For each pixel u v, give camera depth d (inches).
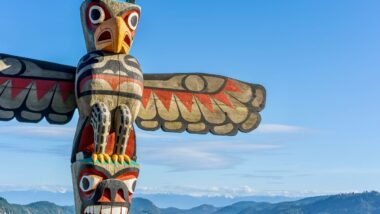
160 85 448.8
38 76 402.6
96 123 373.1
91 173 365.1
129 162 379.2
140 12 424.5
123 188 366.9
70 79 410.0
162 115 440.5
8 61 398.3
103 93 385.7
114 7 410.0
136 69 402.9
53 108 402.6
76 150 385.1
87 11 415.2
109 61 396.5
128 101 392.8
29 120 395.5
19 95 394.6
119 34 399.9
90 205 361.1
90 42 414.9
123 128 378.6
